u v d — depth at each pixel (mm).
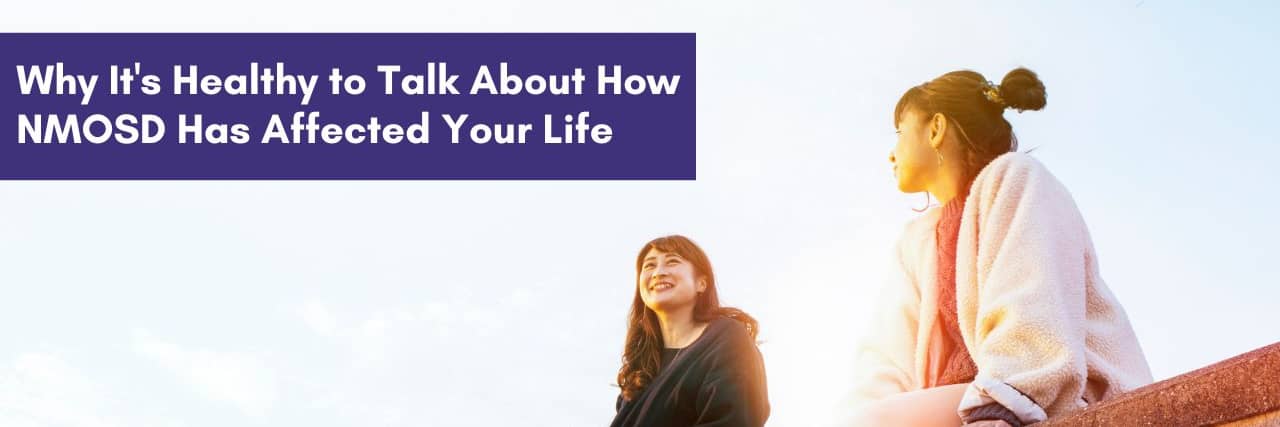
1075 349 4242
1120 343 4461
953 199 4895
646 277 5102
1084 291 4441
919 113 4980
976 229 4688
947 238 4836
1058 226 4500
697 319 5051
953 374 4691
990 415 4199
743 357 4797
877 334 5004
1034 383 4184
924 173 4973
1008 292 4414
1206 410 3105
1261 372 2973
